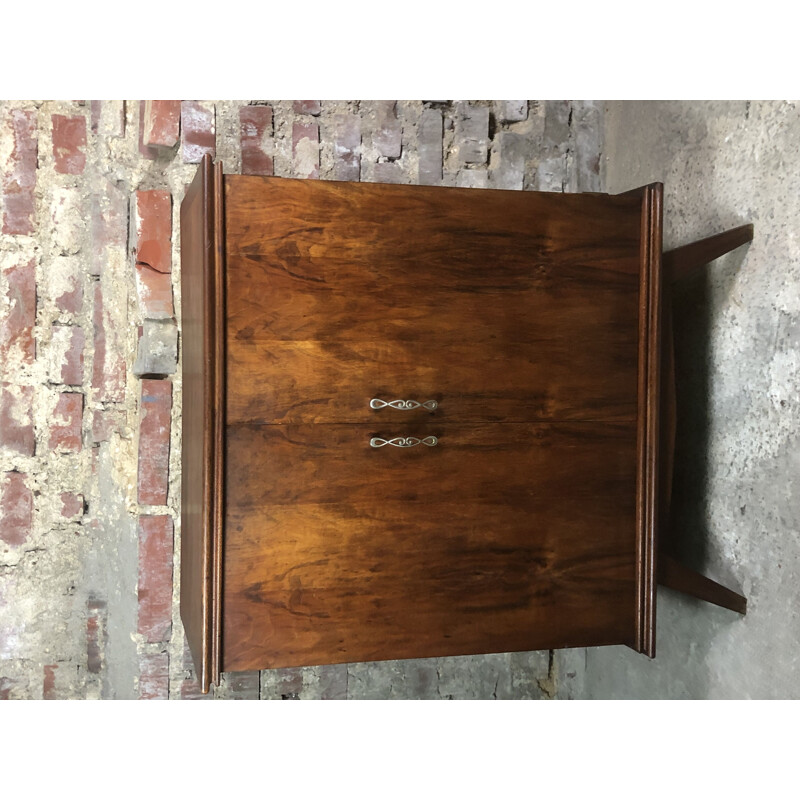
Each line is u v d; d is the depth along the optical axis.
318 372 1.32
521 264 1.41
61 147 1.74
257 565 1.31
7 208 1.71
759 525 1.52
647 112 1.86
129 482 1.79
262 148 1.84
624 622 1.48
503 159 2.01
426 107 1.96
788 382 1.46
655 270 1.46
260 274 1.29
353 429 1.34
